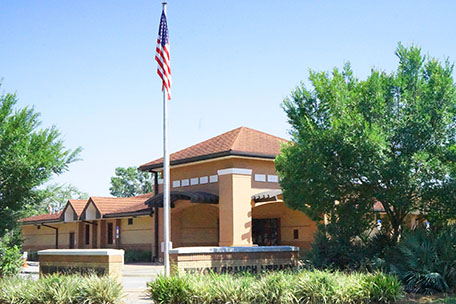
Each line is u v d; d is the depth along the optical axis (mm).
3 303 13469
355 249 16609
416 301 12992
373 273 14367
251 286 12398
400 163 15031
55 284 13492
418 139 15523
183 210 29766
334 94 16094
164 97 16125
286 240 27938
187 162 27875
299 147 17234
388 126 15727
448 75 15992
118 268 16172
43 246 46500
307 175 16766
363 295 12297
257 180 26781
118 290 13344
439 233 15672
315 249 16922
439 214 16234
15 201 20375
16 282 14680
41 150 20078
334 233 16984
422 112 15461
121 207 37625
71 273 17078
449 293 13781
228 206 25953
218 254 15953
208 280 13031
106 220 38594
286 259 17578
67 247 42781
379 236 16969
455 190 14766
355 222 16953
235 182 25969
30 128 20766
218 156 26062
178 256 15070
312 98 17062
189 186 28641
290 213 27922
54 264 18000
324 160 15914
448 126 15742
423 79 16484
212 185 27250
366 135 14883
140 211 32781
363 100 15961
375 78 16031
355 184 16766
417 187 15469
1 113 19984
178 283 12766
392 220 17188
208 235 30766
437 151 15555
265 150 26812
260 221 29641
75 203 40156
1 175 19734
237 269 16281
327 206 17391
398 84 16031
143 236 34375
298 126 17172
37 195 20656
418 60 16578
